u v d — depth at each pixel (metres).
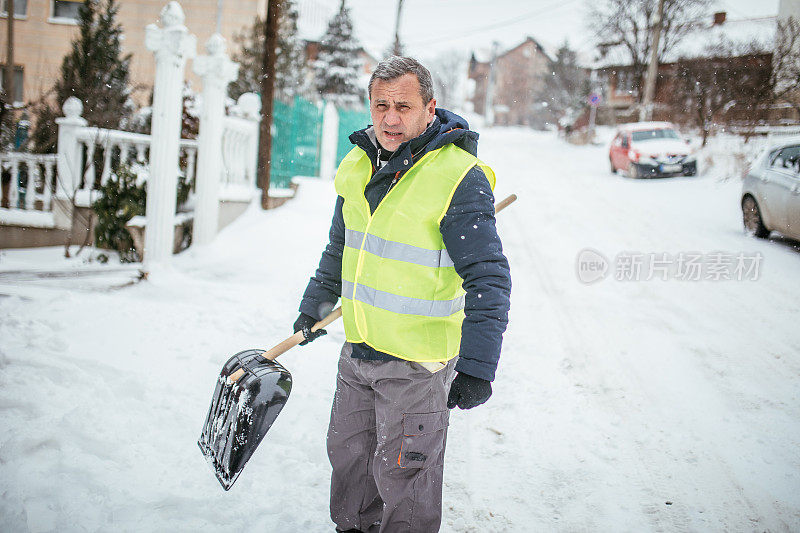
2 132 9.52
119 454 2.96
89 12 11.79
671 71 26.19
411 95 2.20
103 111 10.56
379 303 2.26
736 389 4.32
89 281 5.90
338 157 15.45
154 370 3.88
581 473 3.26
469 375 2.08
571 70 44.00
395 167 2.23
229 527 2.58
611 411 3.96
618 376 4.48
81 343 4.13
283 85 17.36
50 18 17.47
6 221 8.36
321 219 9.38
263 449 3.23
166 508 2.64
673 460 3.41
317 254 7.59
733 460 3.43
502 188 13.55
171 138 6.41
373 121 2.29
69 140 8.08
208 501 2.72
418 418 2.29
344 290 2.44
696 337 5.29
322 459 3.19
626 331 5.40
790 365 4.75
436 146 2.22
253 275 6.68
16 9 17.50
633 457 3.43
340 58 33.56
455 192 2.18
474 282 2.13
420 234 2.21
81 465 2.80
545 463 3.34
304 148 12.85
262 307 5.45
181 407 3.49
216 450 2.44
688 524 2.88
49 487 2.62
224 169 8.87
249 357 2.54
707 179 14.48
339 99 32.00
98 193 8.12
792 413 3.98
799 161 8.52
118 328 4.49
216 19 17.97
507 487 3.11
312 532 2.61
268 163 9.38
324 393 3.90
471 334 2.10
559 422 3.79
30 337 4.07
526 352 4.88
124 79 11.84
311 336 2.58
